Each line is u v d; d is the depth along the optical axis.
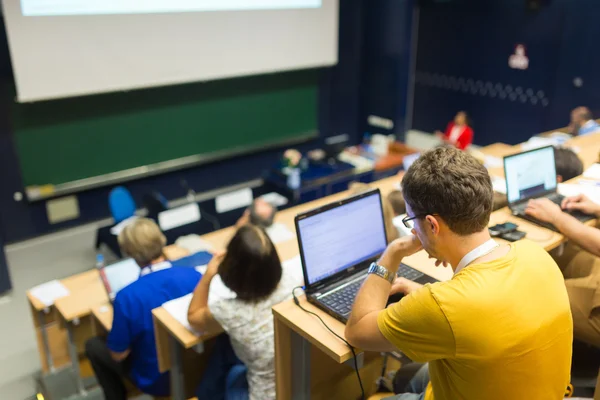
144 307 2.21
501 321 1.02
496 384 1.06
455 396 1.12
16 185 4.84
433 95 7.55
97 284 3.09
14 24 4.36
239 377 1.87
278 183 4.96
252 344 1.77
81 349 3.17
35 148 4.85
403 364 1.77
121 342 2.23
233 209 4.69
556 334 1.10
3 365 3.51
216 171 6.14
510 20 6.33
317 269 1.58
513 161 2.12
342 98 7.05
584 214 1.98
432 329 1.04
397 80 6.71
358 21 6.82
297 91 6.53
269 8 5.78
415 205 1.13
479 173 1.09
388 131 7.04
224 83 5.84
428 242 1.15
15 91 4.61
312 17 6.16
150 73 5.19
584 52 5.71
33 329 3.89
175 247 3.45
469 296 1.03
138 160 5.51
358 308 1.23
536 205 1.91
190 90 5.62
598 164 2.65
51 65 4.62
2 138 4.66
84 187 5.18
